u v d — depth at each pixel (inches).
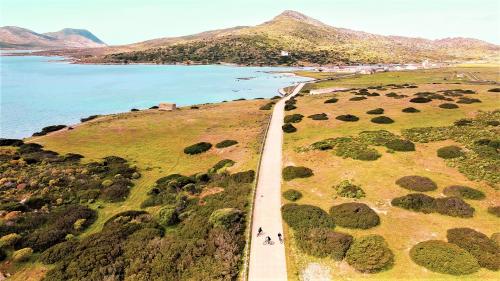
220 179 1744.6
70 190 1669.5
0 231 1253.7
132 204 1572.3
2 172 1855.3
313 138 2165.4
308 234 1117.7
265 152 2000.5
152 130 2807.6
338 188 1440.7
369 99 3211.1
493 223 1115.3
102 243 1160.8
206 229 1203.9
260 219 1253.7
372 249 998.4
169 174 1920.5
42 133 2886.3
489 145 1697.8
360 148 1833.2
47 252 1139.3
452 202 1214.9
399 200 1273.4
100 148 2404.0
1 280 1029.2
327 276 943.0
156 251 1091.3
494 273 893.8
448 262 922.7
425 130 2060.8
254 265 995.9
